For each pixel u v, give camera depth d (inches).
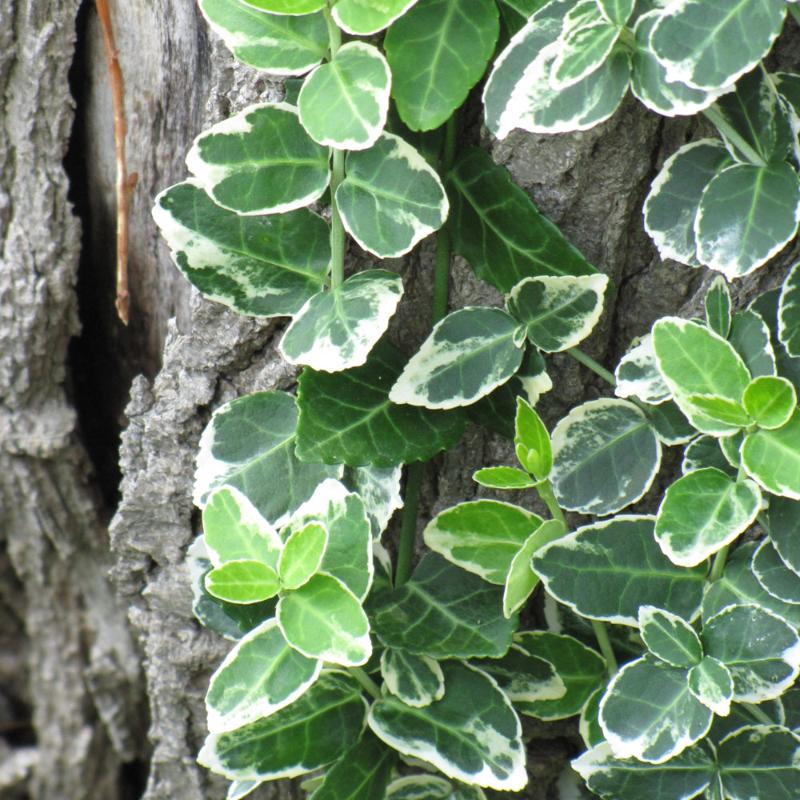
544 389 44.8
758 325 44.3
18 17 46.5
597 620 45.6
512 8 44.1
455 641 45.2
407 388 44.6
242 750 45.1
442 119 43.9
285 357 44.4
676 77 42.9
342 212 44.2
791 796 44.9
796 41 44.4
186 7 45.7
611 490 44.9
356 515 44.5
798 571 44.2
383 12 43.5
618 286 45.4
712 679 44.2
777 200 43.7
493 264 44.8
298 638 44.0
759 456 43.9
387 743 45.4
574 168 44.6
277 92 45.1
